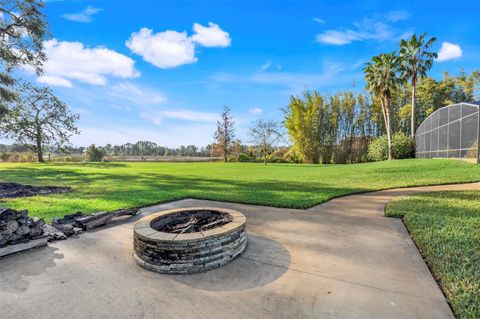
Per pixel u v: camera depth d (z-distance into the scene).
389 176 10.62
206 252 2.78
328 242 3.53
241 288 2.41
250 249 3.34
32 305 2.17
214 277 2.63
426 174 10.48
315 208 5.53
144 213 5.41
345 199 6.46
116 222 4.75
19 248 3.30
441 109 15.29
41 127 22.52
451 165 11.95
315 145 26.83
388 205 5.50
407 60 20.03
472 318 1.88
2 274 2.74
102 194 7.57
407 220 4.32
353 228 4.11
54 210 5.58
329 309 2.05
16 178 12.32
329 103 26.97
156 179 11.58
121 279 2.62
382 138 22.20
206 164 25.47
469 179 8.56
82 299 2.26
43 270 2.83
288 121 27.56
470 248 3.09
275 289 2.37
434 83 24.98
